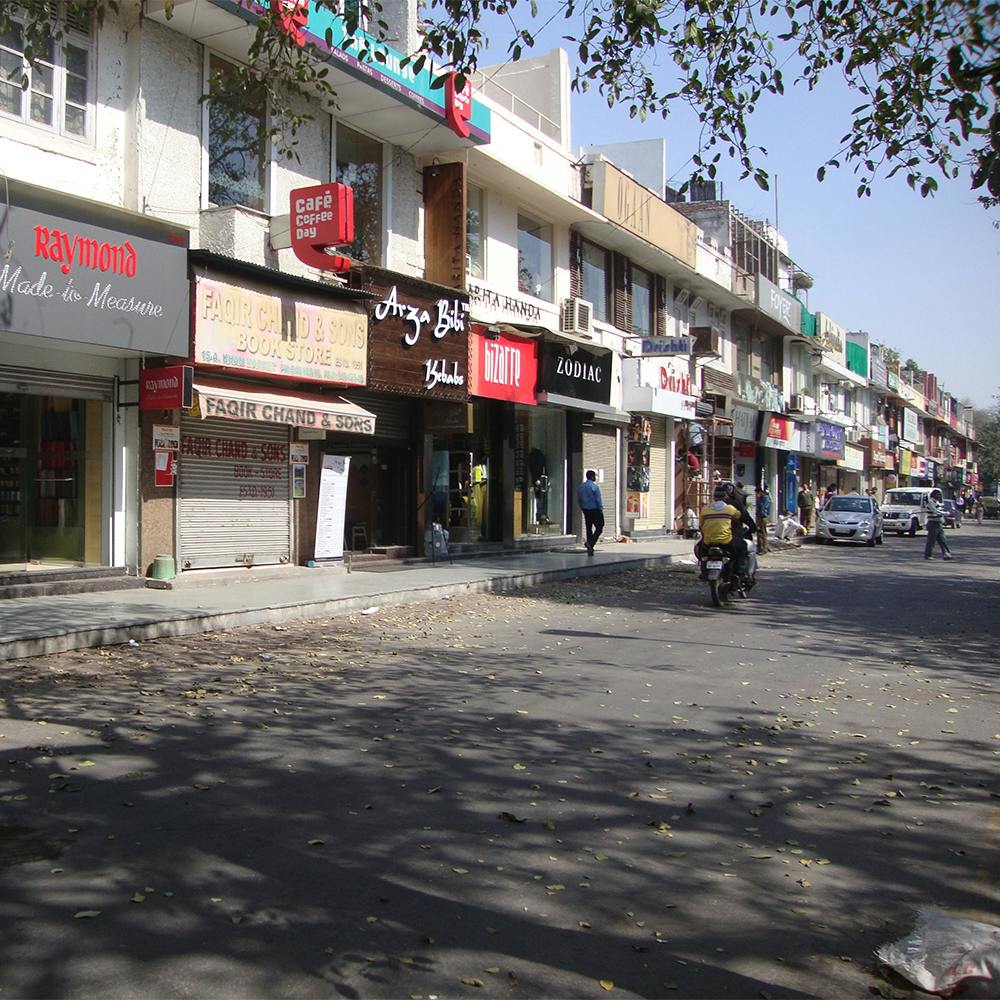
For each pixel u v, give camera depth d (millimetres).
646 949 3498
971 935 3512
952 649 10391
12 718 6352
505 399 19062
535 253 21359
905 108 6785
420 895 3869
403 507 17594
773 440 37969
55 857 4121
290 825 4594
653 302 27781
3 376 10766
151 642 9453
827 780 5648
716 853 4457
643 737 6426
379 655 9188
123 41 11836
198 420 13008
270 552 14242
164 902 3717
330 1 8141
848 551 27781
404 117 15516
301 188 13164
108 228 10703
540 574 16250
